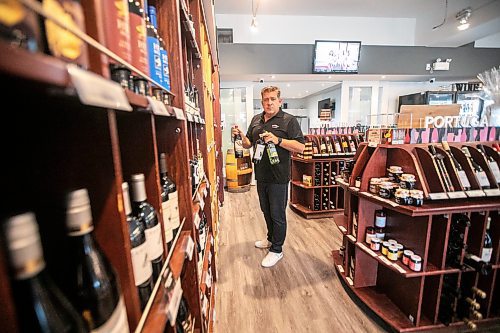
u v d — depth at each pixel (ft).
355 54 19.65
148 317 1.63
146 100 1.63
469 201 5.13
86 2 1.22
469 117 7.77
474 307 5.25
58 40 1.03
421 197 4.90
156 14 2.90
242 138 8.98
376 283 6.69
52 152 1.17
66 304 1.16
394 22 20.17
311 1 17.29
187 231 3.27
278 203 7.96
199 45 5.47
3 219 0.87
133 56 1.79
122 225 1.29
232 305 6.38
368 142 6.85
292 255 8.82
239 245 9.70
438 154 5.53
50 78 0.74
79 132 1.19
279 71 19.54
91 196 1.25
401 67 20.51
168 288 1.96
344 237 7.70
